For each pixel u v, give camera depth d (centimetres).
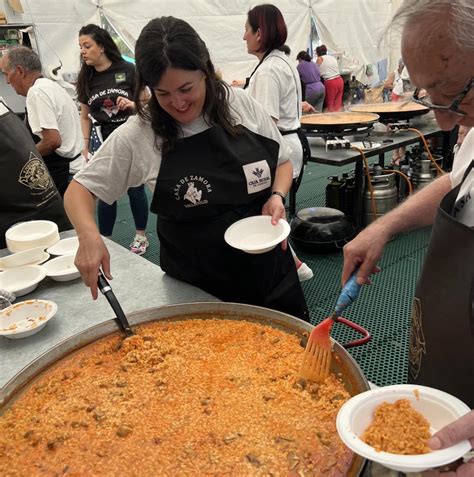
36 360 103
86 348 111
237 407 91
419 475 67
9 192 196
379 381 206
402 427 66
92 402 94
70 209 136
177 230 144
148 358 106
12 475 79
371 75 725
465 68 67
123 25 523
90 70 349
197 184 135
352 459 77
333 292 288
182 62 116
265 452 80
